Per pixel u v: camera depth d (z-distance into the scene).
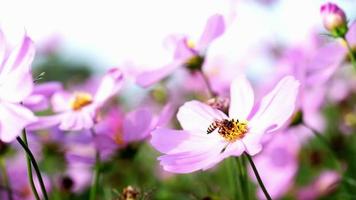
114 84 0.53
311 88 0.64
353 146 0.73
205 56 0.57
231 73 0.76
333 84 0.78
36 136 0.63
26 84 0.38
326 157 0.69
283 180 0.58
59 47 1.32
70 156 0.55
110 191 0.56
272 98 0.43
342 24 0.51
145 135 0.53
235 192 0.52
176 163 0.41
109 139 0.53
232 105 0.46
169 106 0.52
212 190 0.56
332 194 0.59
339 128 0.75
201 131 0.45
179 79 0.78
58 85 0.53
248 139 0.42
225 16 0.57
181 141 0.44
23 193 0.64
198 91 0.74
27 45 0.39
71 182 0.61
